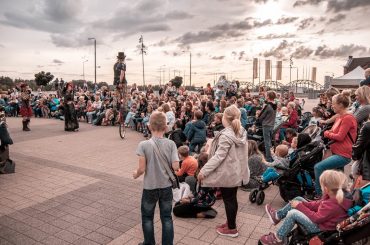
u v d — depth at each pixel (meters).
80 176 7.40
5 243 4.27
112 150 10.46
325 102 10.42
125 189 6.50
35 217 5.11
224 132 4.30
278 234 3.75
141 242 4.31
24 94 14.64
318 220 3.46
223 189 4.44
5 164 7.68
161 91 21.22
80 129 15.57
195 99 15.45
